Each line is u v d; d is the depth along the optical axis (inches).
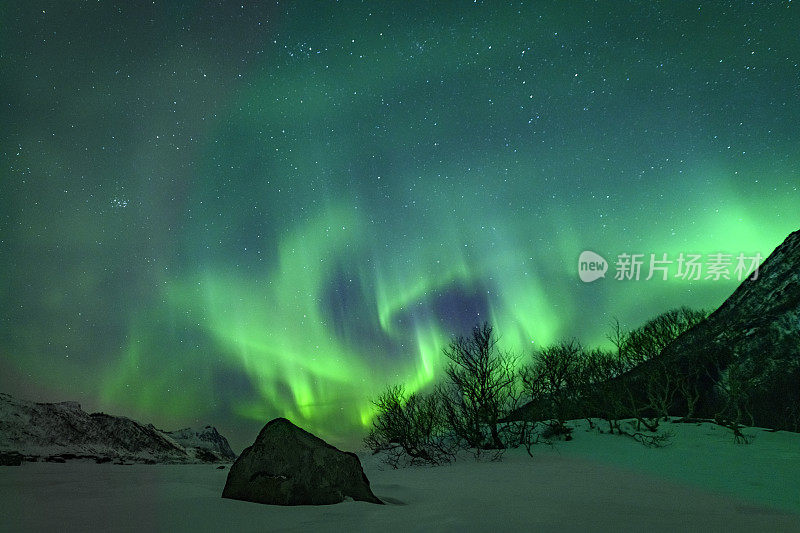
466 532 184.7
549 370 901.2
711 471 505.7
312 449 263.0
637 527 206.1
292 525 193.5
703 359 1368.1
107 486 327.0
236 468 263.6
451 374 803.4
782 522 236.2
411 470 583.8
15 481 370.3
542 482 413.1
